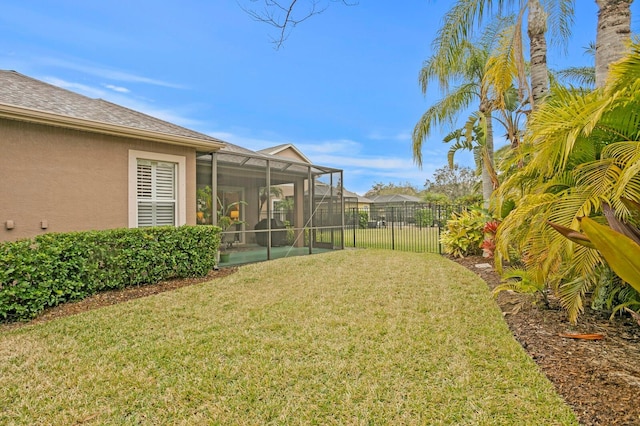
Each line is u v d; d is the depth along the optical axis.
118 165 6.78
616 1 4.38
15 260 4.33
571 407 2.34
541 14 6.71
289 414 2.42
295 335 3.77
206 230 7.07
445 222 11.46
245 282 6.41
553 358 3.05
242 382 2.82
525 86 7.61
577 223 3.02
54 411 2.47
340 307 4.77
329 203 12.07
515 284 4.39
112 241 5.58
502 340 3.49
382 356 3.21
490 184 10.27
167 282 6.37
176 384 2.80
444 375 2.85
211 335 3.79
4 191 5.54
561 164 3.52
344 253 10.55
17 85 7.12
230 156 9.17
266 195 9.69
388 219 19.44
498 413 2.35
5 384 2.82
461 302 4.90
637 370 2.75
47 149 5.95
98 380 2.87
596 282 3.81
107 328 4.04
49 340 3.70
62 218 6.09
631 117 2.99
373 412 2.42
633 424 2.10
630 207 2.35
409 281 6.33
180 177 7.71
